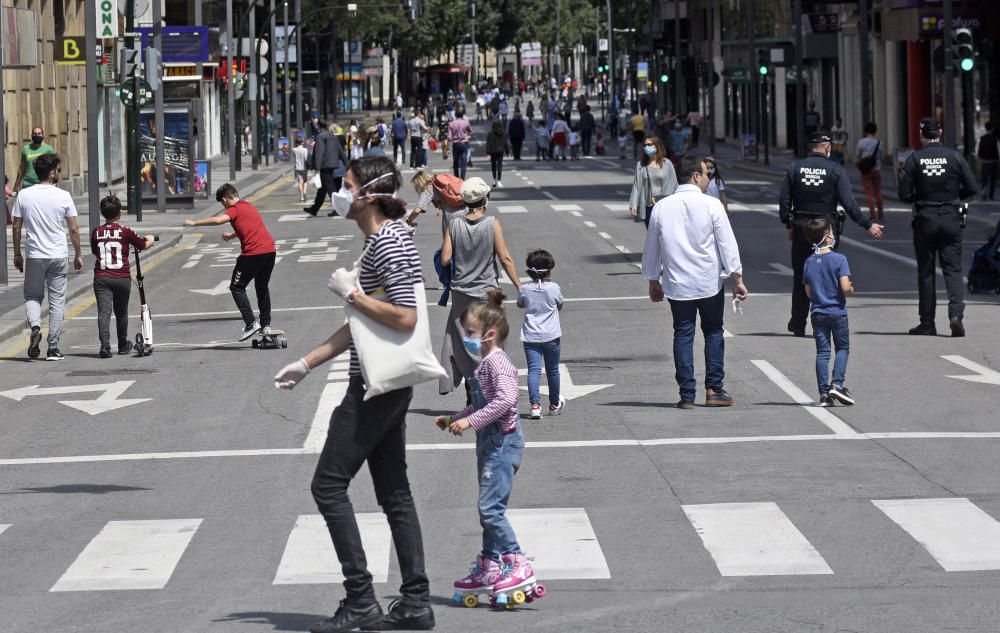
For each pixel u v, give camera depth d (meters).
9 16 39.25
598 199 53.31
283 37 102.38
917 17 59.31
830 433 15.55
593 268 31.92
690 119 92.44
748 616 9.55
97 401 18.50
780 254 34.12
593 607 9.87
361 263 9.27
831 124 83.38
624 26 156.50
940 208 21.72
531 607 9.93
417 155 76.62
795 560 10.88
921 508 12.32
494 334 10.13
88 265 33.41
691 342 17.09
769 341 21.84
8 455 15.51
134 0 45.94
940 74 62.22
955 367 19.39
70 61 43.53
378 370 9.12
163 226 43.91
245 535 11.93
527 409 17.20
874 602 9.80
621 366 20.09
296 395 18.55
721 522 12.01
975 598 9.84
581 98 91.69
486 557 10.04
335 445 9.29
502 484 10.05
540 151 85.88
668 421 16.38
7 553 11.60
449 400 17.88
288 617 9.74
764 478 13.55
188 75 49.59
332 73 124.81
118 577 10.77
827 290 16.89
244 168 80.88
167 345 23.38
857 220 21.61
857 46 76.19
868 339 21.86
